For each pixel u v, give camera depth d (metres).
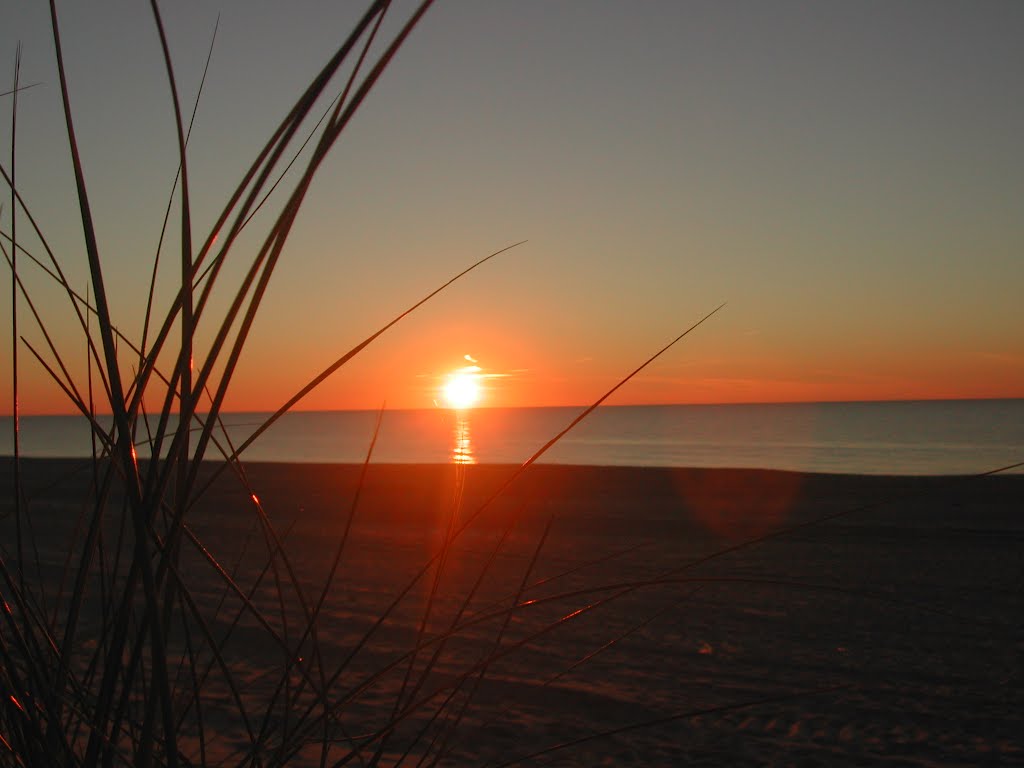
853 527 11.50
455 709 4.18
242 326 0.88
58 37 0.91
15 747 1.11
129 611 0.93
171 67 0.91
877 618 6.53
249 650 4.90
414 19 0.86
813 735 4.27
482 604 6.65
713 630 6.10
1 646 1.07
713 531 11.41
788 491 17.50
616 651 5.47
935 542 10.29
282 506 13.98
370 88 0.84
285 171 1.01
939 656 5.62
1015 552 9.54
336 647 5.13
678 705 4.60
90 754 0.90
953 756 4.07
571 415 171.50
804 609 6.76
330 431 97.81
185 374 0.88
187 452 0.93
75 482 16.50
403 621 5.93
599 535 11.05
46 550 7.32
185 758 1.21
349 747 3.37
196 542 1.09
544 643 5.53
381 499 15.79
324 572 7.98
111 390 0.83
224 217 0.86
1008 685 5.04
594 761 3.80
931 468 33.03
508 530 1.29
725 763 3.91
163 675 0.81
